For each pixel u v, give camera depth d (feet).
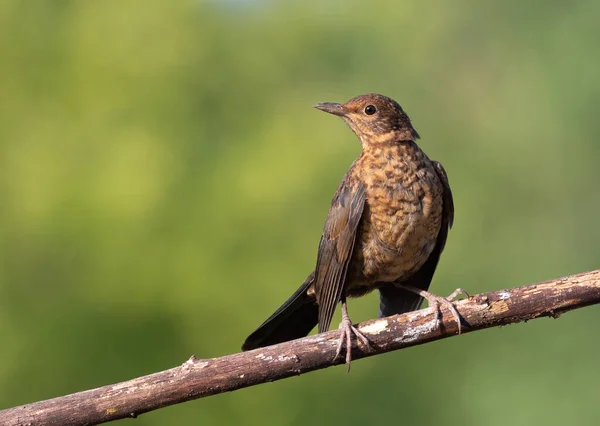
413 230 25.73
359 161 26.61
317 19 67.05
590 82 59.41
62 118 50.65
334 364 22.30
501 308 22.06
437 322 22.25
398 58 69.15
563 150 60.70
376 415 46.98
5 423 20.80
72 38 52.60
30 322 44.19
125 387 21.22
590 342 50.83
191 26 55.26
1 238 46.37
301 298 27.04
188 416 42.45
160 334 43.57
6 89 51.19
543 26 63.36
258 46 63.05
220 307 44.42
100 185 47.60
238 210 47.62
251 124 55.06
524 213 60.85
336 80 66.44
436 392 49.16
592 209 59.31
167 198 47.55
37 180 48.21
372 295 47.34
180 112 52.54
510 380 50.01
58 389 42.63
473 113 67.56
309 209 48.26
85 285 44.73
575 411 49.73
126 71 52.21
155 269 44.93
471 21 68.33
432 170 26.27
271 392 43.75
